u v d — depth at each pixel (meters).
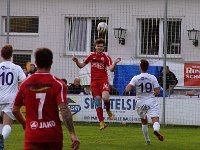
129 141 25.92
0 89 20.47
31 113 12.85
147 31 42.78
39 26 44.31
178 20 42.22
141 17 43.00
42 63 13.00
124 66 35.66
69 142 24.97
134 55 42.91
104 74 26.28
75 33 44.03
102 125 26.22
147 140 24.70
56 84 12.83
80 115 35.50
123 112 35.22
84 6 44.06
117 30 43.28
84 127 32.88
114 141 25.84
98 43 26.25
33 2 44.38
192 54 41.84
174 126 34.47
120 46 43.28
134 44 43.03
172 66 35.66
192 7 42.12
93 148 23.00
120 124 35.19
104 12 43.75
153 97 24.27
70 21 44.22
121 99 35.22
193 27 42.12
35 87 12.85
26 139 12.85
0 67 20.48
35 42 44.41
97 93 26.23
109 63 26.19
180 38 42.03
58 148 12.87
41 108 12.77
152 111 24.03
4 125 20.50
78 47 43.91
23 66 44.09
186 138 27.72
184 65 35.56
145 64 24.17
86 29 44.06
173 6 42.25
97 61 26.25
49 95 12.78
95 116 35.31
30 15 44.41
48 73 13.01
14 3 44.59
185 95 35.38
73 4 44.09
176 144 24.95
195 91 35.41
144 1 42.94
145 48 42.69
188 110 34.38
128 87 24.08
